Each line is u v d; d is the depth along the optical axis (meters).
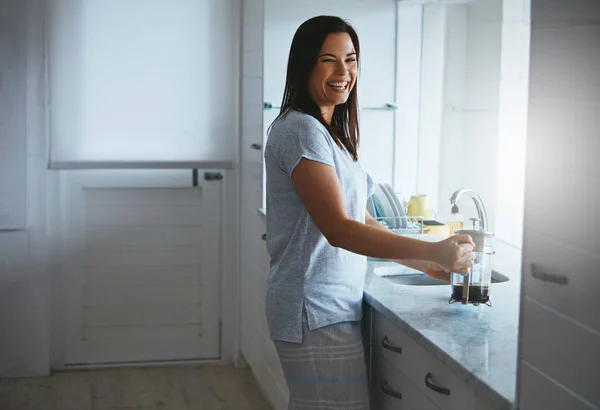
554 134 1.36
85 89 4.21
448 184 3.57
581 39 1.27
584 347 1.28
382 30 3.64
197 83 4.30
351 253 2.25
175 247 4.47
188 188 4.44
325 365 2.23
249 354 4.24
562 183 1.34
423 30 3.63
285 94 2.32
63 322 4.42
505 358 1.77
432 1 3.54
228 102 4.34
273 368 3.59
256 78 3.82
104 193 4.38
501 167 3.18
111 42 4.21
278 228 2.26
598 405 1.24
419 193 3.71
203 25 4.28
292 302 2.23
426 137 3.66
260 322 3.88
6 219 4.26
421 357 2.03
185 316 4.52
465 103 3.40
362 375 2.28
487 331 1.98
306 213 2.20
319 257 2.21
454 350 1.82
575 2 1.29
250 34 4.00
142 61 4.25
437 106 3.61
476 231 2.19
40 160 4.25
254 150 3.92
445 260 1.97
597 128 1.24
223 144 4.36
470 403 1.74
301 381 2.26
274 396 3.59
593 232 1.25
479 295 2.19
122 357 4.50
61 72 4.19
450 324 2.04
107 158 4.27
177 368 4.50
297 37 2.26
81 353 4.46
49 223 4.33
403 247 1.99
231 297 4.52
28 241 4.31
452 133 3.51
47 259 4.34
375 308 2.30
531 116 1.44
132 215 4.42
